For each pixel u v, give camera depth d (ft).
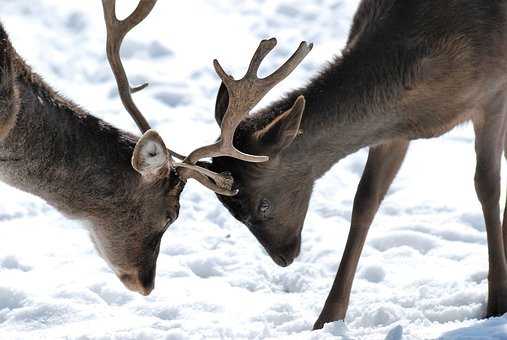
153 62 70.49
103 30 74.84
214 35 75.10
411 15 36.52
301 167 37.17
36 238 46.52
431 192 51.85
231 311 38.63
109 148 34.60
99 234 36.19
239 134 36.22
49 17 76.28
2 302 39.11
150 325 36.73
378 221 48.52
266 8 79.87
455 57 35.99
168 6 79.87
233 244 46.62
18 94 32.55
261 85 33.53
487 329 31.35
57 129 33.73
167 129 60.18
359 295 39.50
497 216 36.52
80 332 36.09
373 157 38.24
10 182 34.17
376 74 36.70
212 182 35.37
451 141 59.36
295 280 42.45
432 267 42.37
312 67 68.44
